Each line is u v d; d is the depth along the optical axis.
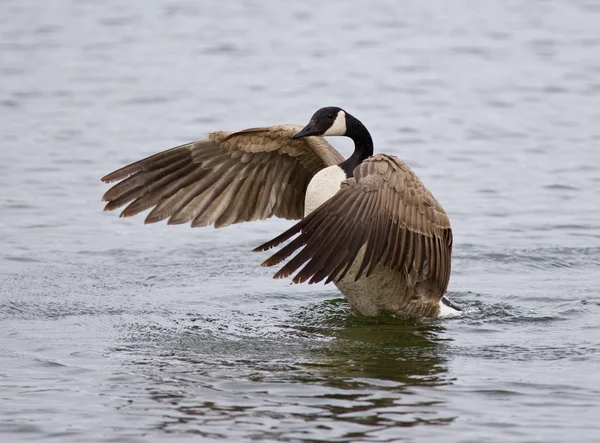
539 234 16.28
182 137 22.97
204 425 8.70
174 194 12.83
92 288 13.53
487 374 10.03
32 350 10.80
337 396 9.38
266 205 13.34
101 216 17.52
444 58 32.12
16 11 40.31
